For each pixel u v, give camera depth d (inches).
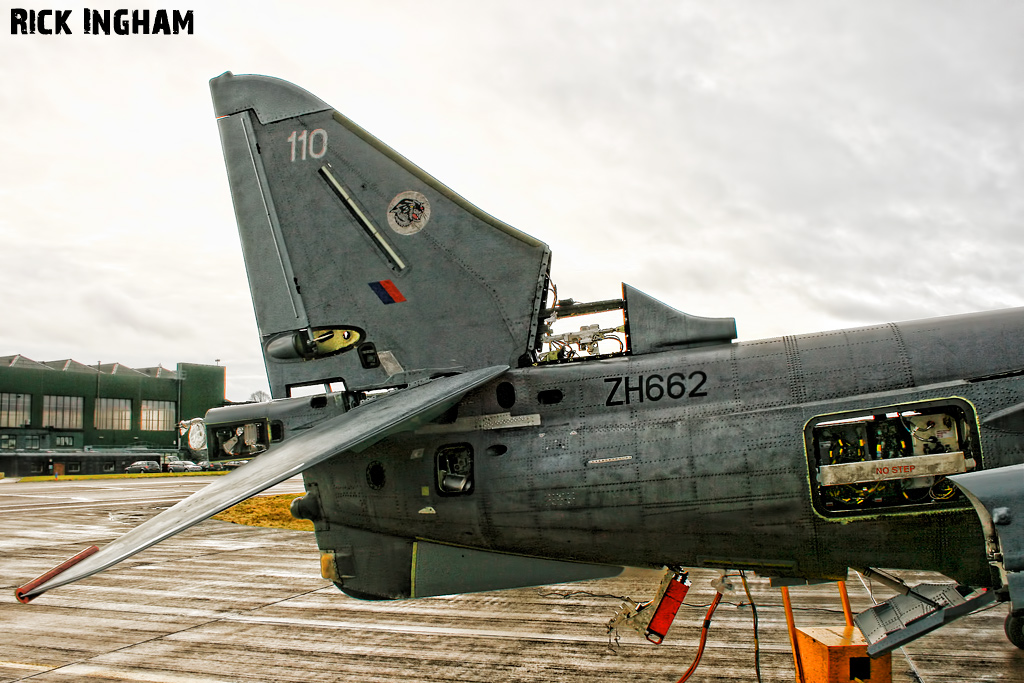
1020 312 173.5
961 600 149.3
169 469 2087.8
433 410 184.5
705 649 242.2
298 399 214.7
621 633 263.9
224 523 680.4
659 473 174.4
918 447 166.4
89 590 360.8
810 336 180.5
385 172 219.3
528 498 184.1
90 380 2632.9
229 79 237.6
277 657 240.7
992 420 158.6
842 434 171.6
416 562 199.2
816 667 181.0
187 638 266.1
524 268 203.2
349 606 319.9
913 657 226.8
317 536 211.9
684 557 176.9
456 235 210.5
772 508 167.0
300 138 228.2
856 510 163.6
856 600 320.2
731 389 177.0
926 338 171.9
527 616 296.0
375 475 203.2
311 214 223.9
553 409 188.5
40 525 660.1
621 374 185.8
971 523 159.8
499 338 202.4
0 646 256.4
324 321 218.7
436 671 223.9
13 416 2429.9
